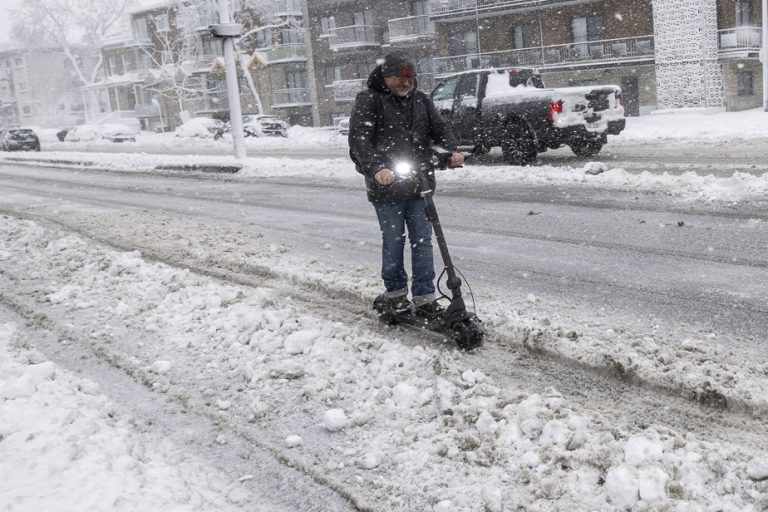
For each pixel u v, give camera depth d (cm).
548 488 274
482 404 340
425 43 4303
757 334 426
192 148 3456
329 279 607
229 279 652
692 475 273
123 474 295
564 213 859
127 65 7688
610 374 386
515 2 3794
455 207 968
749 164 1149
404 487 292
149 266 682
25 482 286
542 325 451
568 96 1360
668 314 474
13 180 2034
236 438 349
